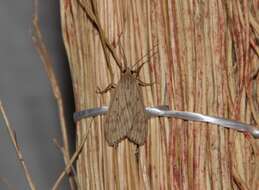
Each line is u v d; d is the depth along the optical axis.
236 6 0.26
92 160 0.27
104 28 0.26
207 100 0.26
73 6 0.27
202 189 0.26
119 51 0.26
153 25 0.26
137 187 0.26
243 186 0.26
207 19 0.26
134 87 0.26
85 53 0.26
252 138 0.26
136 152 0.26
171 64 0.26
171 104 0.26
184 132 0.26
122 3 0.26
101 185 0.26
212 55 0.26
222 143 0.26
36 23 0.27
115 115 0.26
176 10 0.26
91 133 0.27
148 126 0.26
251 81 0.26
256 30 0.26
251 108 0.26
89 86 0.27
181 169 0.26
